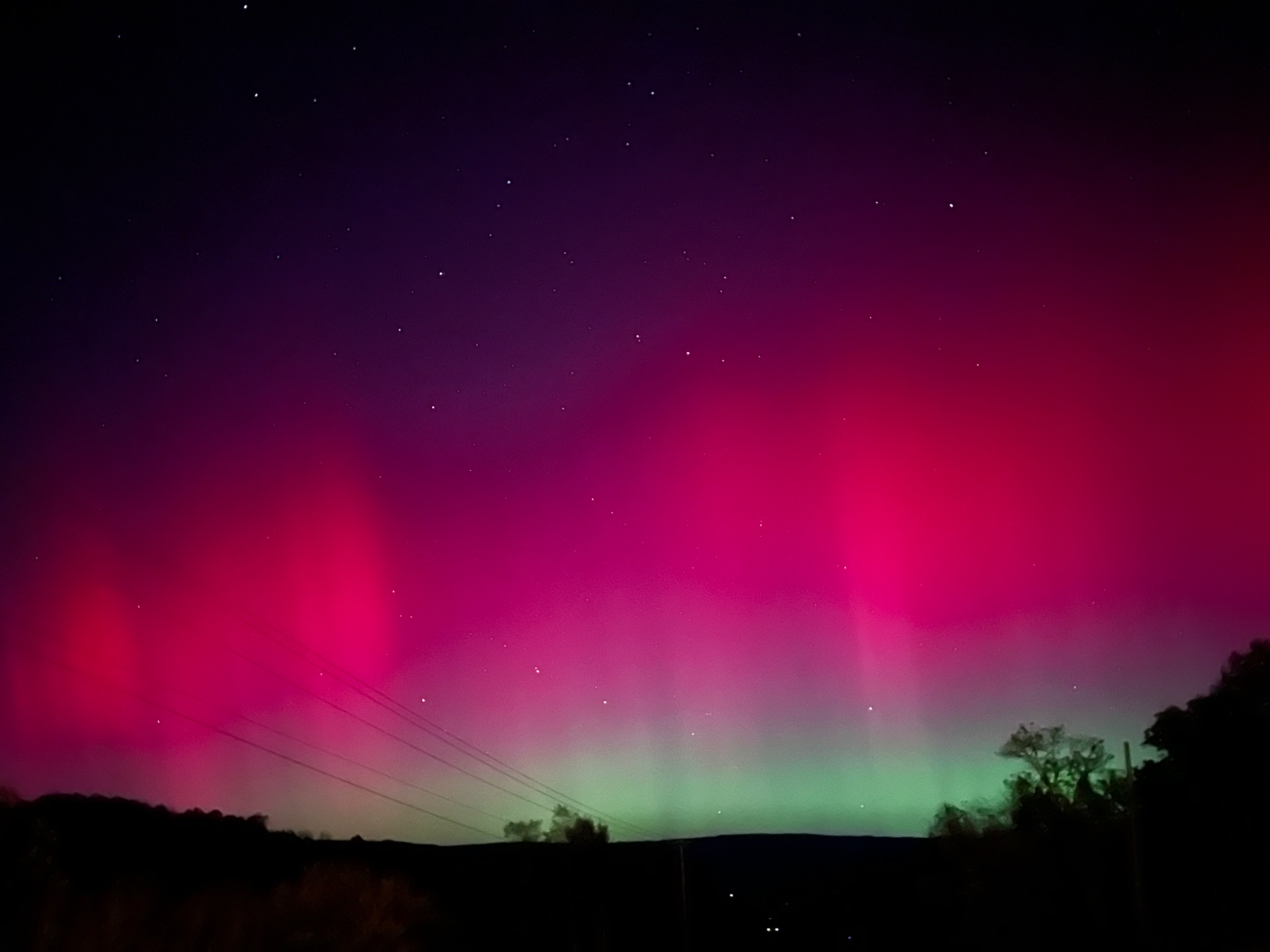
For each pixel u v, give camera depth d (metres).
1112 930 37.03
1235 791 34.50
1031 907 38.88
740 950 48.31
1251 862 33.88
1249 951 29.41
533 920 43.84
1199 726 35.62
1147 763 37.72
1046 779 41.03
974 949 40.50
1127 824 36.72
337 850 45.38
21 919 12.91
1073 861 38.50
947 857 42.62
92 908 13.98
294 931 16.80
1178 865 36.34
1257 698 34.53
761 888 67.12
